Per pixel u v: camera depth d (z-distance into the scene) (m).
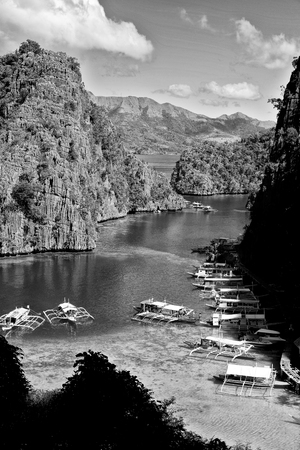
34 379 70.50
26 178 153.25
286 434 58.81
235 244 163.25
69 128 180.62
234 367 71.25
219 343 82.62
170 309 98.69
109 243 170.75
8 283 119.12
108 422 44.22
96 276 127.12
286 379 71.19
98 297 110.00
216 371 74.88
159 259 147.75
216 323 93.69
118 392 46.53
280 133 149.88
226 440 57.12
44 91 189.62
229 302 107.25
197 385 70.38
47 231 152.25
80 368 48.62
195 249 159.38
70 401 46.31
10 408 46.16
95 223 185.00
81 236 154.75
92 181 199.00
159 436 43.25
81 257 148.25
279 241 124.19
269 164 151.50
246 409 64.12
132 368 75.31
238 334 89.94
